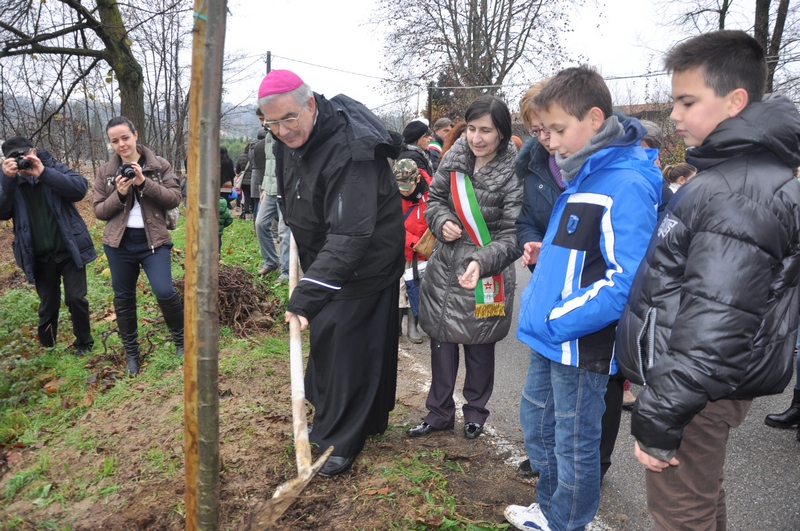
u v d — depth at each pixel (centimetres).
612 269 185
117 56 1299
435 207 318
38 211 431
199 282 147
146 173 408
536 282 211
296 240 296
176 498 273
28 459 323
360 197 258
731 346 141
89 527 259
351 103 277
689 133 168
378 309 289
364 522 251
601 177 192
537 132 259
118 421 352
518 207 294
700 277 145
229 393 376
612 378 247
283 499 156
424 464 298
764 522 261
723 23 1368
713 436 173
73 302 449
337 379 285
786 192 146
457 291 311
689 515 179
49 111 1268
